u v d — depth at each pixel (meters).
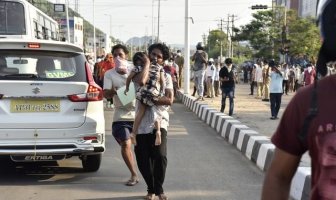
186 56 24.11
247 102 22.14
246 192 6.57
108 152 9.45
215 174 7.62
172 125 13.77
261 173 7.73
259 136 9.14
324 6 1.93
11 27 14.45
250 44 68.94
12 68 6.70
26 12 14.53
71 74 6.86
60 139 6.68
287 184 2.09
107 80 6.84
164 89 5.92
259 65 27.80
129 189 6.66
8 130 6.52
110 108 18.00
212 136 11.71
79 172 7.66
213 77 23.78
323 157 1.82
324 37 1.94
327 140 1.82
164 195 6.04
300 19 64.88
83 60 7.06
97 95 6.86
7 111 6.54
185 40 24.17
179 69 29.42
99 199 6.18
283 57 53.19
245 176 7.52
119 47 6.90
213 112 13.66
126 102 6.32
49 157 6.71
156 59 5.96
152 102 5.83
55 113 6.68
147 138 5.95
